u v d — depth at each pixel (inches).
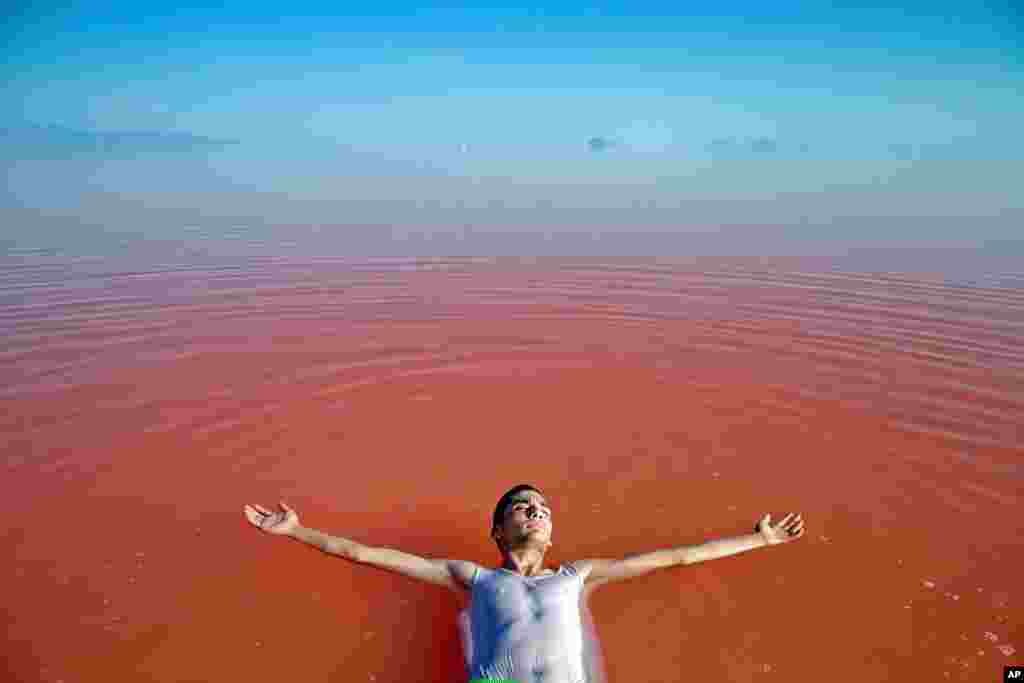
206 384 269.1
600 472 213.3
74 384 266.4
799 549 177.2
